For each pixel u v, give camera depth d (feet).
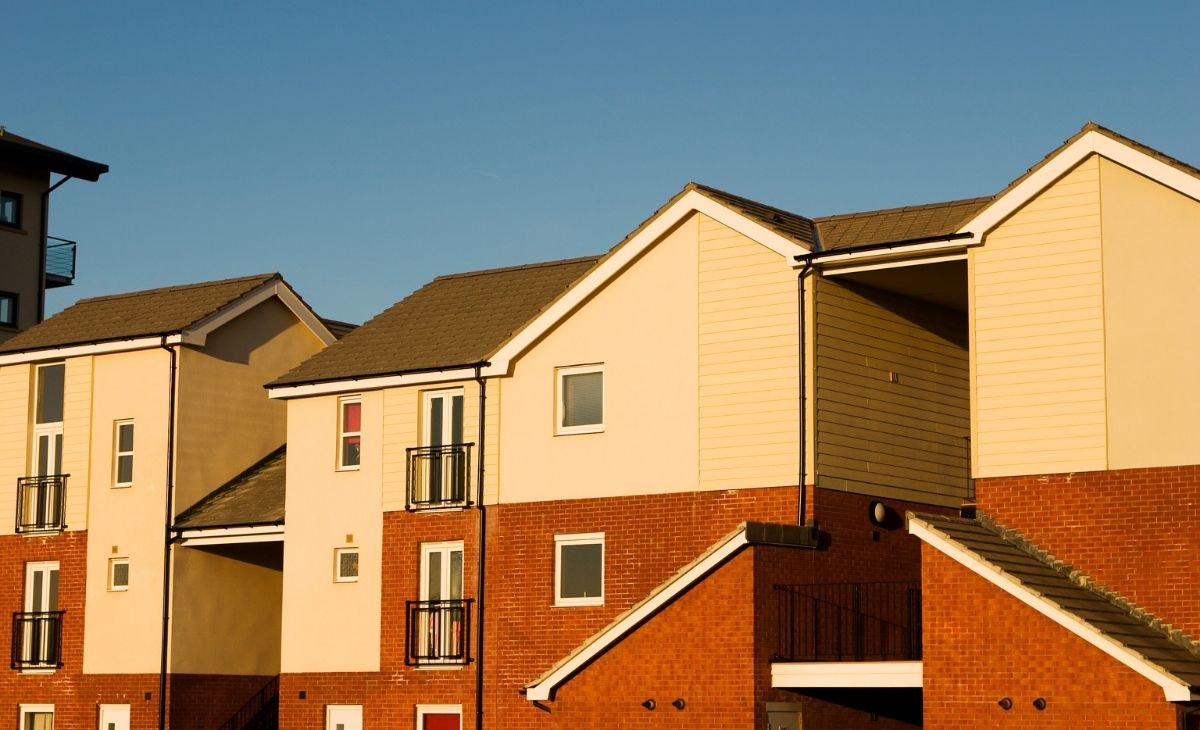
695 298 92.68
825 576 86.28
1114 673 69.67
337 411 107.14
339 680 103.71
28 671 115.96
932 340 96.84
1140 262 77.36
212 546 112.88
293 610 106.42
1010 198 80.59
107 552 113.80
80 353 116.78
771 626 81.92
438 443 102.47
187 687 110.52
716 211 91.66
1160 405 76.02
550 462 96.89
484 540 98.78
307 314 121.39
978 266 81.76
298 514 107.24
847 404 90.12
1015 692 72.02
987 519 79.87
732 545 81.51
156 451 112.98
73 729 113.19
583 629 93.97
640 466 93.40
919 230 88.07
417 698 100.01
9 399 119.85
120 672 111.86
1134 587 75.51
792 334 88.79
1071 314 78.84
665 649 82.99
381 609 102.58
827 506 87.66
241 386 117.08
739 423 90.07
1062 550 77.56
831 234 92.07
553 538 96.07
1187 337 75.77
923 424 95.14
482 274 112.27
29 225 168.14
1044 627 71.67
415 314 110.52
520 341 98.22
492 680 97.09
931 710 74.23
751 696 80.02
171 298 120.26
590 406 96.22
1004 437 79.92
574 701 85.40
